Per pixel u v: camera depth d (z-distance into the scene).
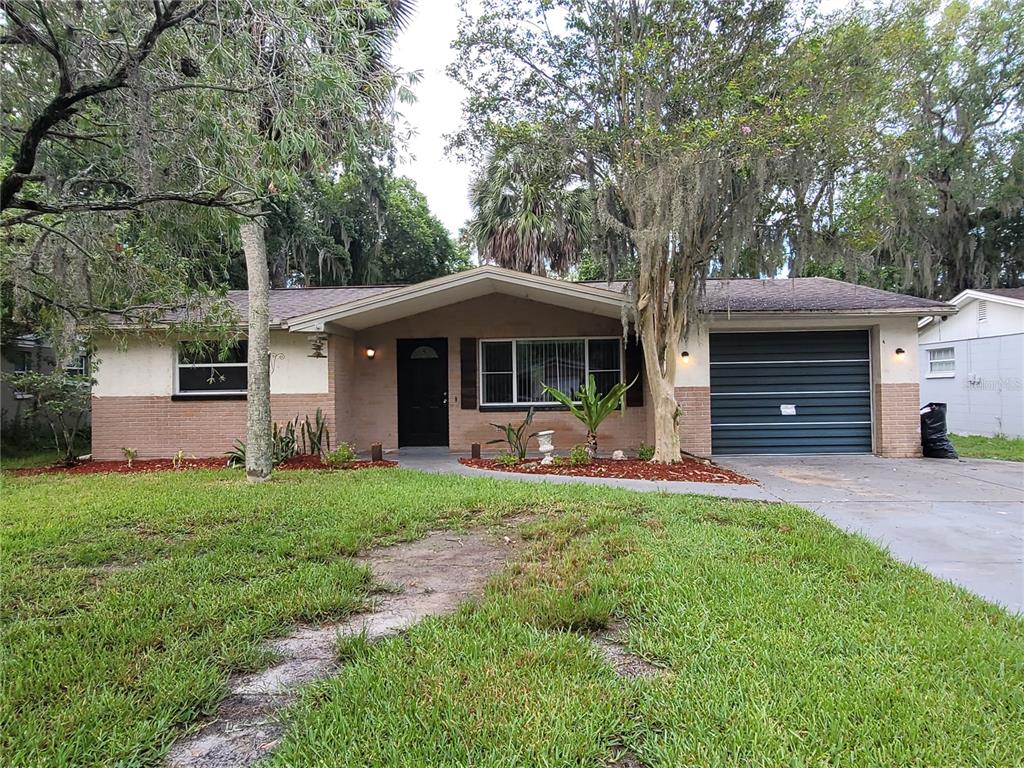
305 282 23.45
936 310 9.98
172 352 10.61
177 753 2.12
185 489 7.05
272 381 10.55
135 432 10.63
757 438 10.91
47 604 3.46
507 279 9.28
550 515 5.54
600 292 9.23
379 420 11.66
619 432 11.23
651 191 7.35
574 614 3.17
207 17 3.36
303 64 3.50
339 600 3.46
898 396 10.42
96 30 3.32
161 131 3.76
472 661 2.70
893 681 2.49
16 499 6.49
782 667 2.61
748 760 2.01
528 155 8.23
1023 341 13.06
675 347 8.97
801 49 7.47
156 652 2.83
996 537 4.97
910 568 4.03
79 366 10.70
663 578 3.73
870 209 8.08
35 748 2.11
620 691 2.43
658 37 7.48
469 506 5.96
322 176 4.77
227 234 4.83
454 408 11.47
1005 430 13.46
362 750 2.08
